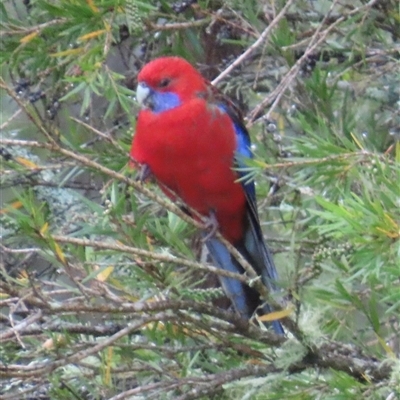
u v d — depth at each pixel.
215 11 9.08
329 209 5.56
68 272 5.90
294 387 6.46
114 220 6.21
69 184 8.34
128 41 9.63
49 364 5.88
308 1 9.40
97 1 7.56
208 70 9.93
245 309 7.86
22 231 5.83
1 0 8.46
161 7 8.91
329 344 7.04
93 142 8.66
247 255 8.51
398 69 8.62
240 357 6.90
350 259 6.34
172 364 6.87
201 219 8.38
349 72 9.30
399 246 5.34
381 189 5.93
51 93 8.62
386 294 6.62
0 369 5.79
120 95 7.48
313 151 6.58
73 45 8.03
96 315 6.71
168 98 7.99
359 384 6.19
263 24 9.32
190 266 6.23
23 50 8.07
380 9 8.93
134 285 6.36
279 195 8.42
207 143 7.95
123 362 6.74
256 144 8.27
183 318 6.41
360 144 6.84
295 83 8.79
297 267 6.70
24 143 5.77
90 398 7.27
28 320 5.64
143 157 8.07
